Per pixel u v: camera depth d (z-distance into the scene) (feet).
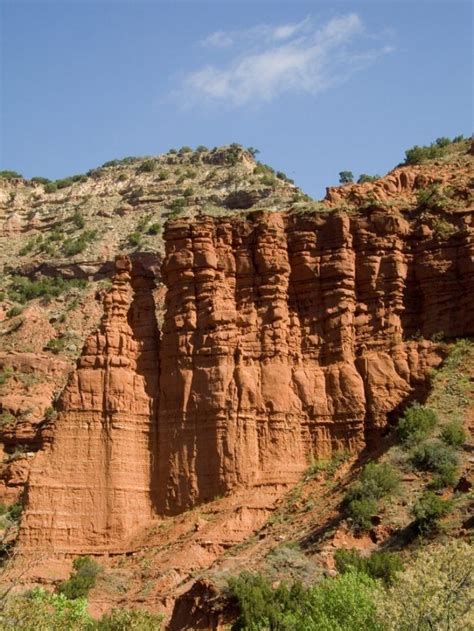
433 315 200.64
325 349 202.18
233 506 188.14
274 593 145.48
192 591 157.69
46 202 590.55
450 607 111.65
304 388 198.90
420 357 196.65
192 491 194.90
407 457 173.27
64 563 189.78
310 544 164.04
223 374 199.31
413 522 156.15
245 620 141.59
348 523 162.20
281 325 202.80
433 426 178.60
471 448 171.94
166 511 195.83
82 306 441.68
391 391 195.31
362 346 201.26
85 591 174.29
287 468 192.65
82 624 127.65
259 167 561.84
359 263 205.98
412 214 211.00
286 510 183.42
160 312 334.24
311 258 206.90
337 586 125.80
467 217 206.08
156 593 171.22
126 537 193.88
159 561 180.96
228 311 204.23
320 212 209.97
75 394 204.13
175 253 209.87
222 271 208.23
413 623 111.45
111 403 202.49
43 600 125.49
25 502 196.85
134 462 199.82
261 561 162.09
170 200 547.90
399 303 202.80
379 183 222.07
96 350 207.31
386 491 167.32
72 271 481.87
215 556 179.11
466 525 150.20
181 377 202.18
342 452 194.08
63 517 195.21
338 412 196.54
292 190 531.50
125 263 215.92
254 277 207.21
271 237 208.33
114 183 590.96
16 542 193.36
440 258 203.00
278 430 195.52
